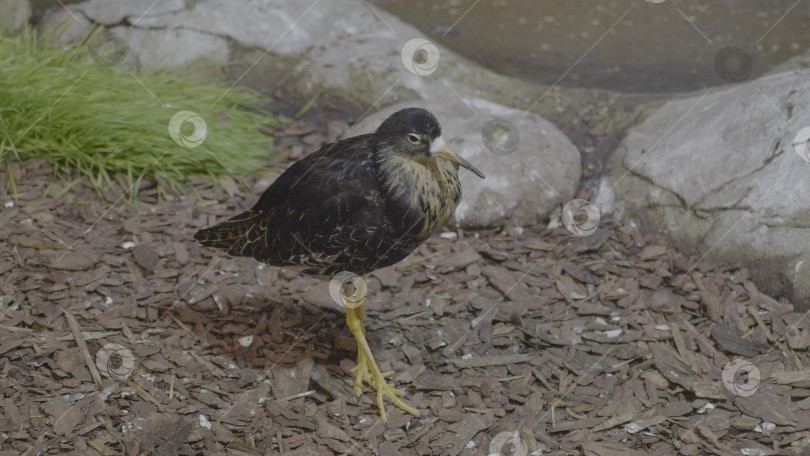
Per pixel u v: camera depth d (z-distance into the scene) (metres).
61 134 11.55
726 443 7.66
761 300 9.48
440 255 10.52
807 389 8.28
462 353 8.91
